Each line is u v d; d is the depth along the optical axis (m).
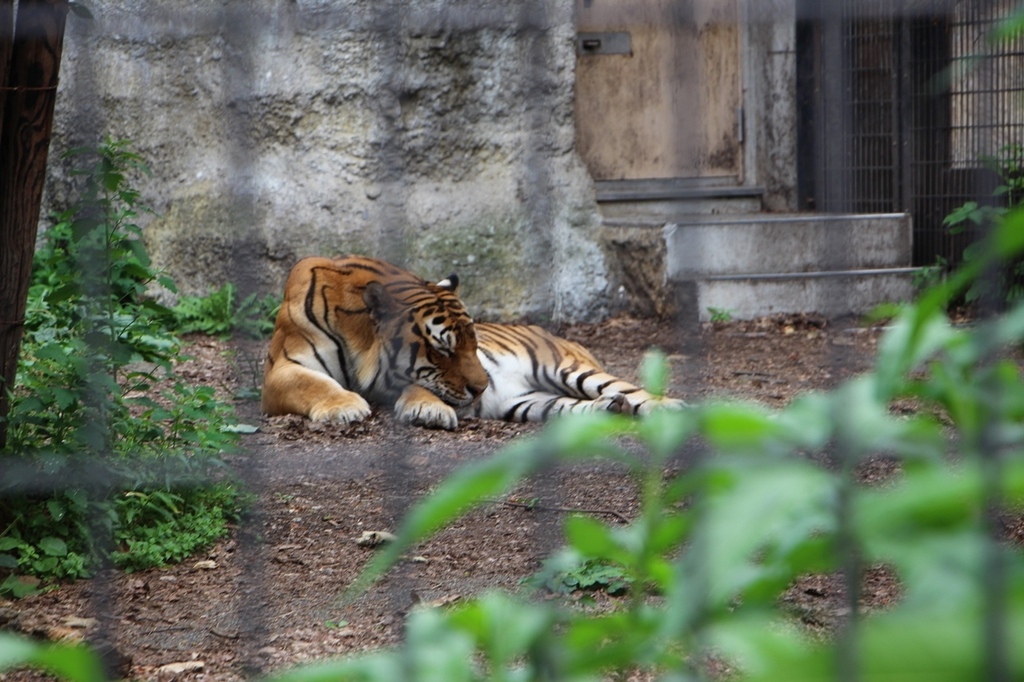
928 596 1.70
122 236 10.88
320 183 22.17
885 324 20.14
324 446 12.52
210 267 21.83
